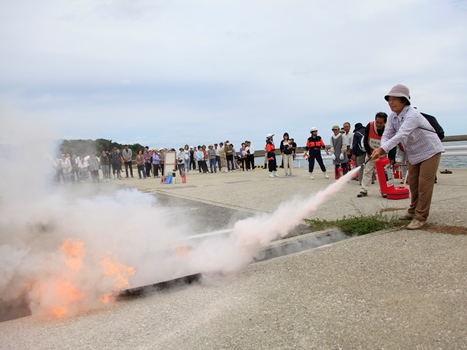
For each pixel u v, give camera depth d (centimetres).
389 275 350
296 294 325
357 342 243
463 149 1317
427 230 489
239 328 273
